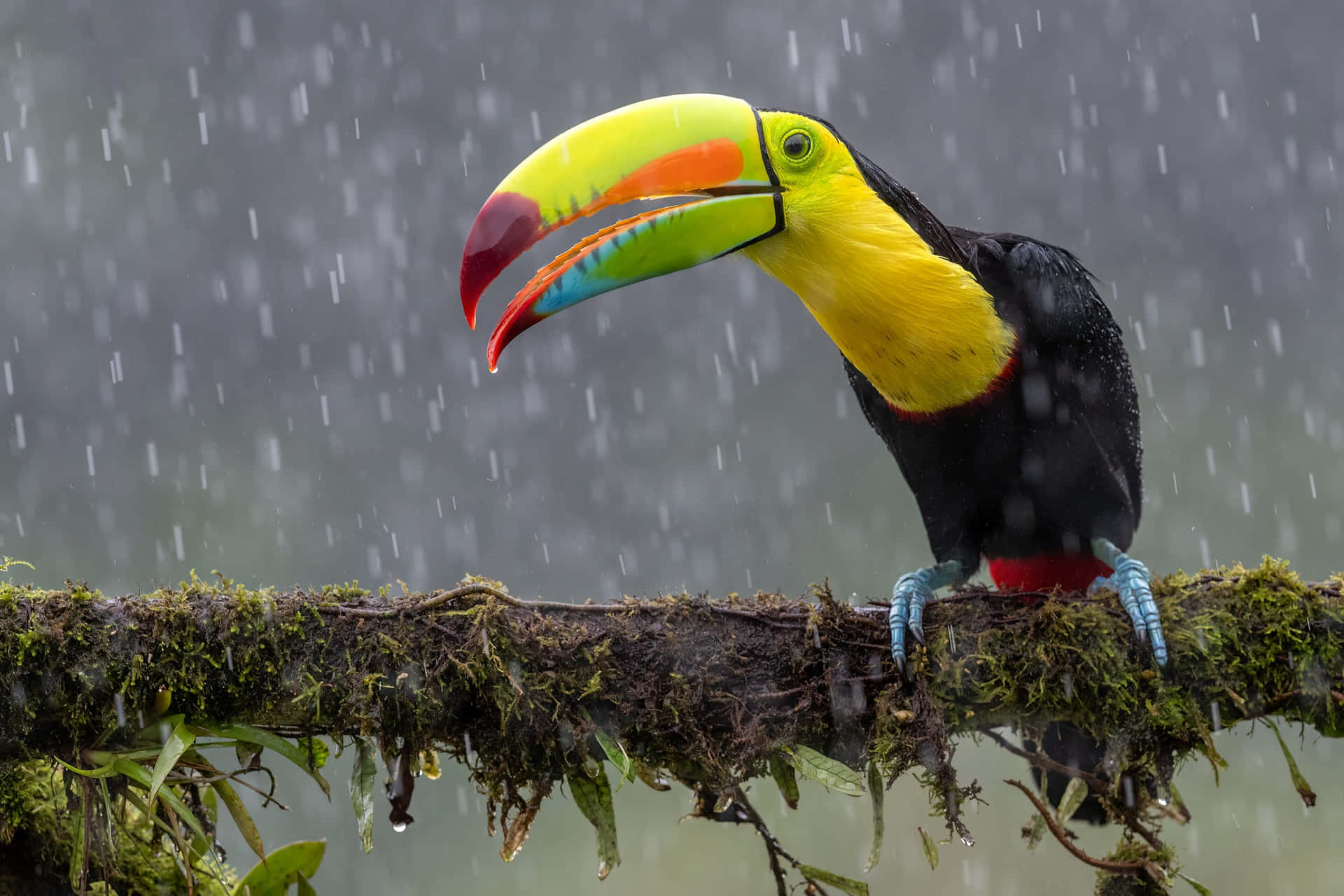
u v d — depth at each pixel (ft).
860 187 16.17
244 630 13.03
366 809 13.01
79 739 12.97
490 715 13.38
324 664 13.14
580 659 13.44
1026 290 17.12
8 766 13.39
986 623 14.06
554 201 15.97
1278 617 13.94
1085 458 17.35
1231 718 14.08
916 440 17.79
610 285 16.05
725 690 13.67
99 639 12.78
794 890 14.17
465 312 16.11
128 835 14.75
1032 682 13.91
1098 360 17.48
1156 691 13.97
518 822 13.69
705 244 15.98
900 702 13.84
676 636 13.65
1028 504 17.80
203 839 13.46
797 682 13.79
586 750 13.44
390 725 13.29
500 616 13.37
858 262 16.07
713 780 13.55
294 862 14.15
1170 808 14.08
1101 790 14.01
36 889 13.92
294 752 13.38
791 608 14.07
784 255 16.29
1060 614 13.97
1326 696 13.93
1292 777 14.06
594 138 16.17
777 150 16.06
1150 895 14.15
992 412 16.98
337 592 13.44
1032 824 14.82
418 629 13.28
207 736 13.23
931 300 16.22
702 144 16.05
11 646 12.55
